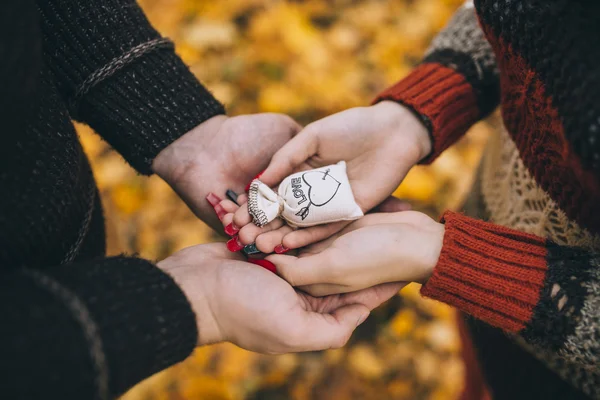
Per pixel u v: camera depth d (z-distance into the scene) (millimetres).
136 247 1039
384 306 1037
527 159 552
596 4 465
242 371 968
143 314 476
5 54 438
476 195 706
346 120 630
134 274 490
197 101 629
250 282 538
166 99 610
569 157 484
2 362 425
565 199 522
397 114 634
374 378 981
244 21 1263
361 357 991
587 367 521
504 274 536
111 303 467
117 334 461
